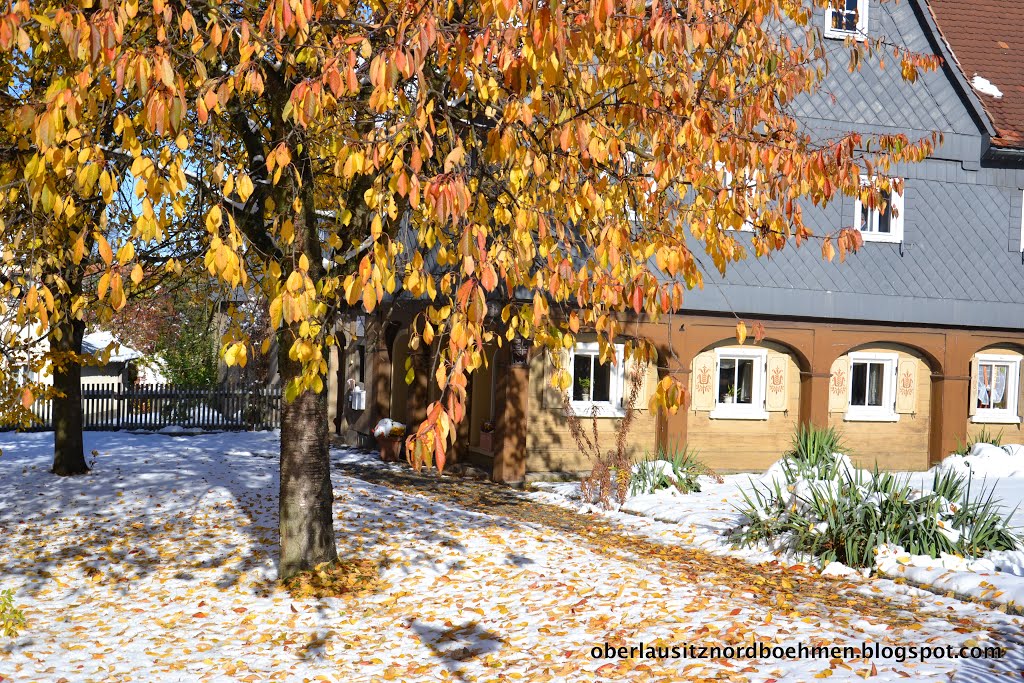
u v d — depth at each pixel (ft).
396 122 22.84
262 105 35.12
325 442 34.88
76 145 19.39
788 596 31.07
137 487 52.75
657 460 56.29
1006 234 66.23
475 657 25.32
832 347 63.36
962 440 66.03
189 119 28.94
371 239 26.22
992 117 66.49
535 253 22.35
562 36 18.52
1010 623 27.20
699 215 25.91
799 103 60.54
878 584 32.91
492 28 20.56
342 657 26.35
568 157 22.90
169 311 97.45
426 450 15.58
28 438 80.64
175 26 26.30
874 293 63.31
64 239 27.37
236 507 47.03
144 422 91.71
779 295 61.31
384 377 77.77
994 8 76.64
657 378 61.11
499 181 24.98
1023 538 36.50
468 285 16.55
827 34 61.26
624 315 59.57
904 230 63.93
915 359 66.08
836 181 28.63
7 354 32.60
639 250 21.43
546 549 37.99
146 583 35.40
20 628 30.35
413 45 18.72
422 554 36.70
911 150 34.68
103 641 28.89
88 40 18.98
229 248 18.16
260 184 29.53
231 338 18.20
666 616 27.48
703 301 59.93
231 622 30.30
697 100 26.14
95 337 123.03
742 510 42.80
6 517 46.50
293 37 25.76
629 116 25.23
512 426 58.34
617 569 34.45
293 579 33.50
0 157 24.85
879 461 65.26
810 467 53.78
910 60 42.32
